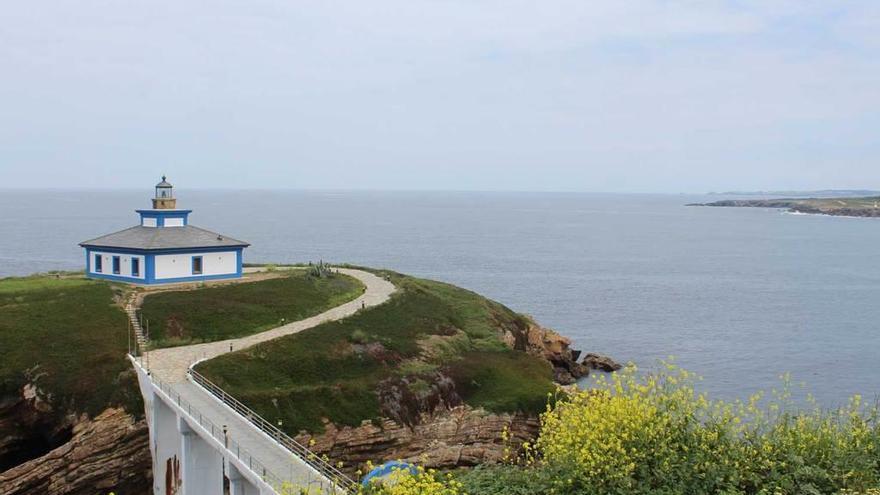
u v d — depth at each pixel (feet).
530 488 81.87
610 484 78.69
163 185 250.37
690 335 344.90
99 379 162.20
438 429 183.42
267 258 588.09
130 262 230.07
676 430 84.23
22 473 141.59
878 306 433.07
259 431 129.18
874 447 82.17
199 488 142.00
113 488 153.79
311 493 88.22
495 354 229.86
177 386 154.30
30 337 171.42
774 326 368.27
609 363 281.95
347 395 174.81
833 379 265.34
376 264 581.53
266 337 196.75
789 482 77.77
